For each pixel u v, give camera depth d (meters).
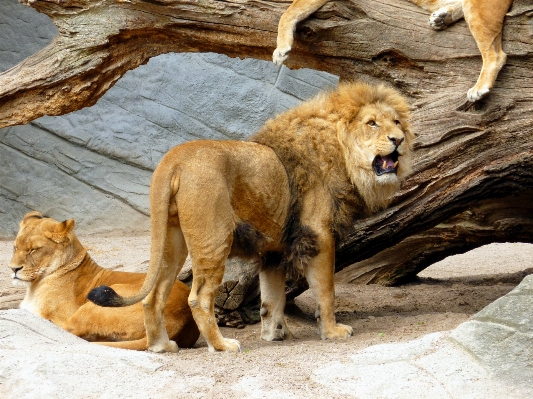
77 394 7.10
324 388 7.12
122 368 7.67
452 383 6.93
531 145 11.26
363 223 11.97
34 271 10.71
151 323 9.21
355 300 14.45
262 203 9.66
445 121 11.62
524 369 6.93
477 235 14.49
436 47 12.04
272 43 12.77
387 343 8.59
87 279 11.02
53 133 25.69
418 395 6.80
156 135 26.02
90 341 9.96
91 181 25.55
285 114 10.39
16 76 12.97
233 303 12.02
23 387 7.19
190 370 7.81
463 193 11.62
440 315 11.48
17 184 25.50
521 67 11.39
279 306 10.55
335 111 10.32
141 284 10.42
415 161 11.64
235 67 26.67
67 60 12.95
